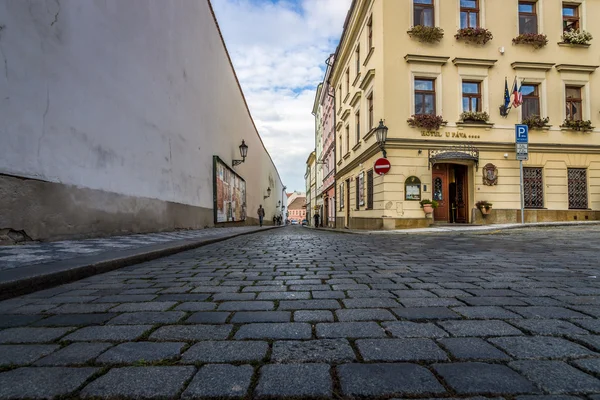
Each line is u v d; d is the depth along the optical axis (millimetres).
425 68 14211
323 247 6746
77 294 2705
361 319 2023
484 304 2348
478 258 4898
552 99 15211
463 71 14422
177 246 5660
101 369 1369
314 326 1898
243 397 1157
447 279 3287
